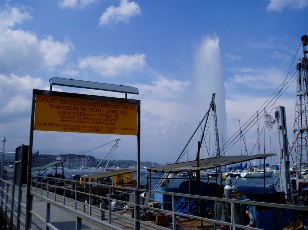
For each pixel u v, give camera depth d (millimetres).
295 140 24156
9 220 12719
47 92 13477
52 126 13383
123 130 14641
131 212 15094
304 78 23859
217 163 14875
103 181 26641
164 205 15680
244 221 11180
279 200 11836
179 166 16625
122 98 14766
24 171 11945
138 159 14773
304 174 23984
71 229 11172
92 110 14211
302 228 10383
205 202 15094
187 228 12492
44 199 7254
